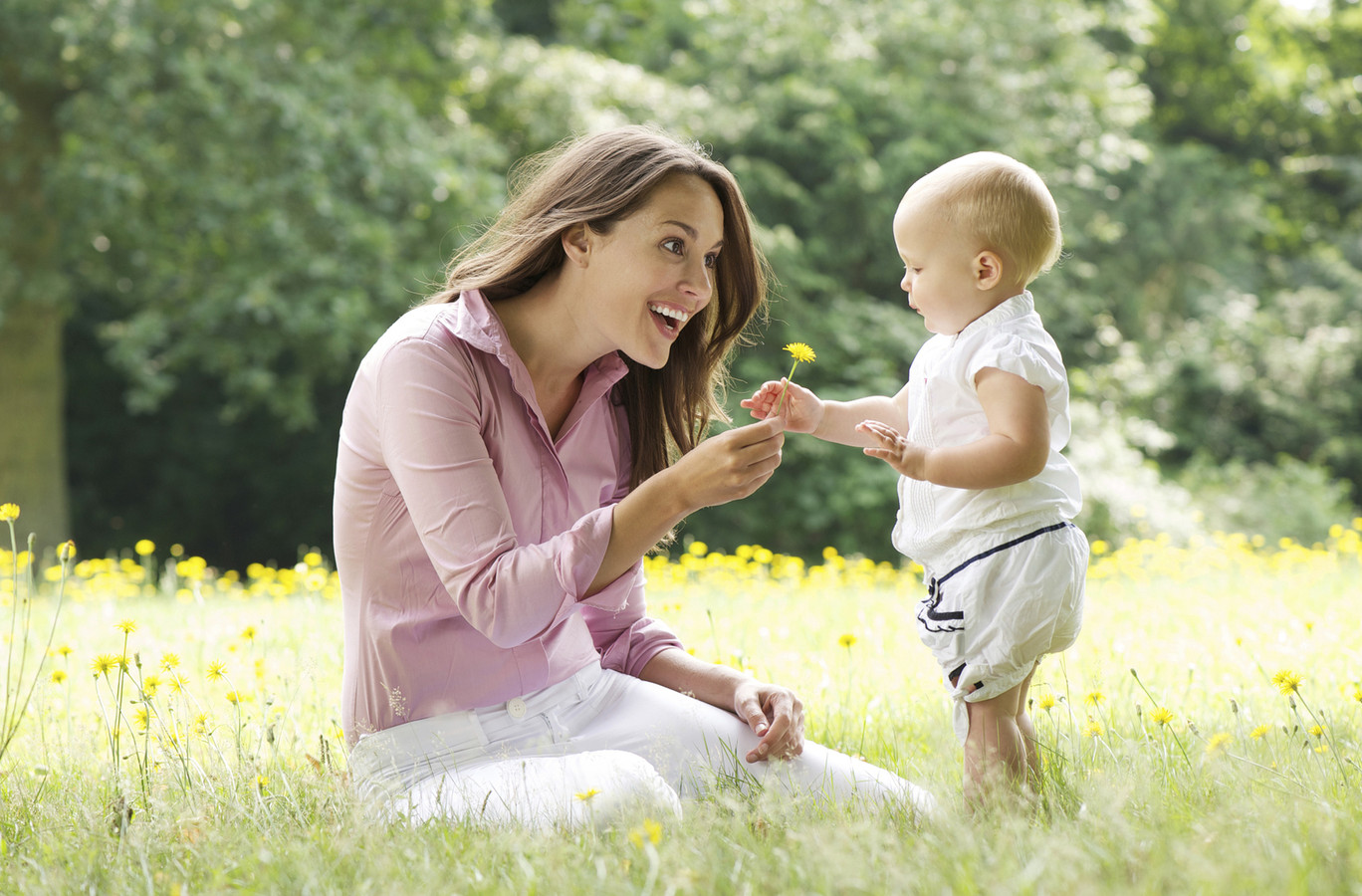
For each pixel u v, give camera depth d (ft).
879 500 49.16
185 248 43.34
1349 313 76.95
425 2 48.57
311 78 42.42
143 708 10.37
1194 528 51.70
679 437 9.82
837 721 11.44
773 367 50.24
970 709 8.70
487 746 8.59
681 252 8.38
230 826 7.43
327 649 14.43
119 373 58.39
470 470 8.05
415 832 7.19
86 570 23.77
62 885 6.49
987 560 8.49
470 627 8.59
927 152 53.21
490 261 8.77
